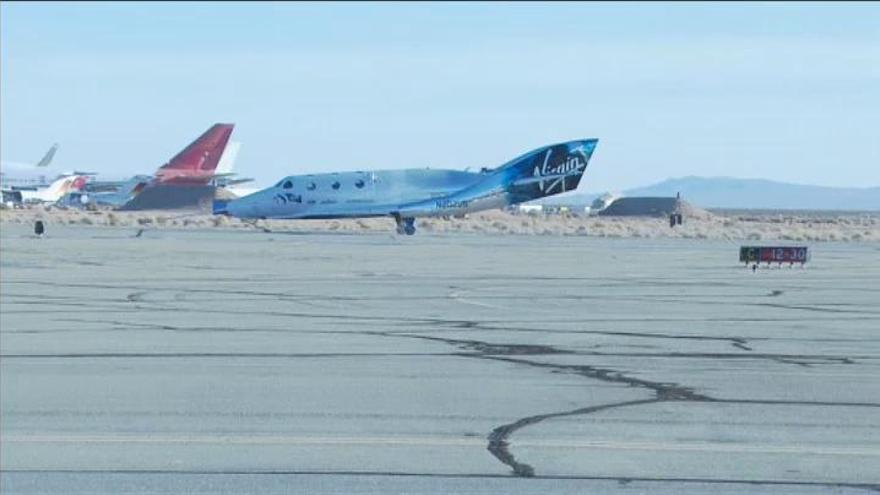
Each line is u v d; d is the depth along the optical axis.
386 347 27.83
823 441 17.88
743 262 61.28
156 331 30.62
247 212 119.56
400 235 106.38
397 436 18.20
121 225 118.81
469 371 24.30
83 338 29.11
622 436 18.20
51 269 53.12
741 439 18.00
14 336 29.41
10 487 15.15
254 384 22.66
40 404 20.55
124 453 17.03
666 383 22.94
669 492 15.03
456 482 15.49
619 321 33.75
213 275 50.72
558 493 14.95
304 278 49.53
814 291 44.66
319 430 18.61
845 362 25.77
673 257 69.12
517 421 19.33
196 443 17.67
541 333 30.73
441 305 38.25
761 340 29.48
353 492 15.01
